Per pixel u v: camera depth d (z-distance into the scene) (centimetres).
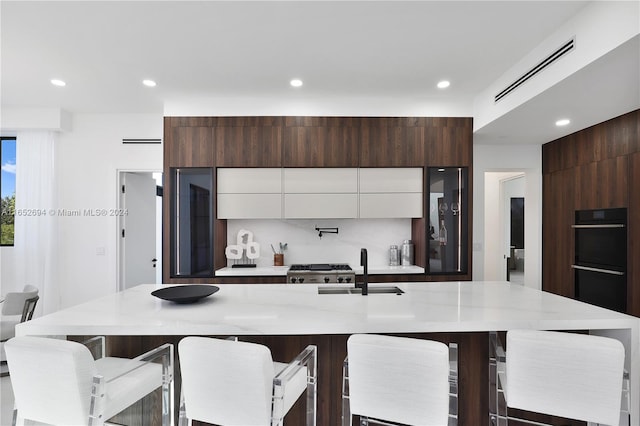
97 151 441
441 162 391
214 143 386
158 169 441
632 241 318
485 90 363
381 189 395
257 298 221
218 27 245
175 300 200
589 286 376
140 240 488
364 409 143
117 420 196
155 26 243
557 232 430
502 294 230
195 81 339
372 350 138
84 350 139
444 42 265
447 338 195
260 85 349
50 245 427
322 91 366
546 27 245
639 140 309
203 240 387
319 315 181
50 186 429
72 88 356
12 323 321
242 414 136
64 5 218
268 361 136
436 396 131
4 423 233
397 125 389
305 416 195
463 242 393
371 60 296
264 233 443
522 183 589
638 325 170
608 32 203
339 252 446
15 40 260
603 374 131
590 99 284
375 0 214
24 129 420
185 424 153
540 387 140
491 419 174
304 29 248
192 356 139
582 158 384
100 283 440
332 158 388
